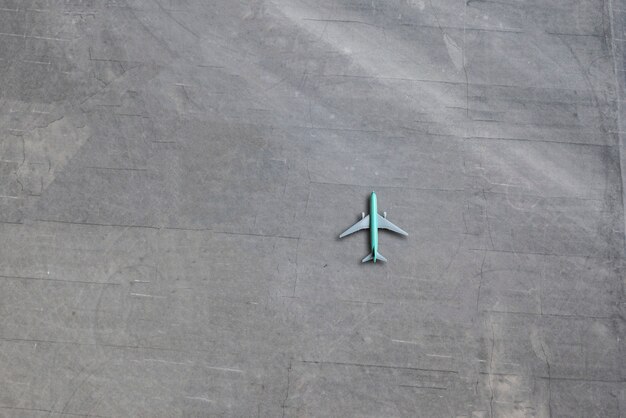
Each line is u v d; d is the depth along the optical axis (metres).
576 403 10.06
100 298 10.50
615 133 11.19
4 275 10.57
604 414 10.02
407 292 10.52
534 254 10.65
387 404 10.09
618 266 10.59
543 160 11.08
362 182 10.98
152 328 10.38
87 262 10.65
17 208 10.86
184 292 10.53
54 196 10.92
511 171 11.02
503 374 10.18
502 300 10.48
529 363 10.22
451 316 10.41
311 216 10.84
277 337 10.34
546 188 10.95
